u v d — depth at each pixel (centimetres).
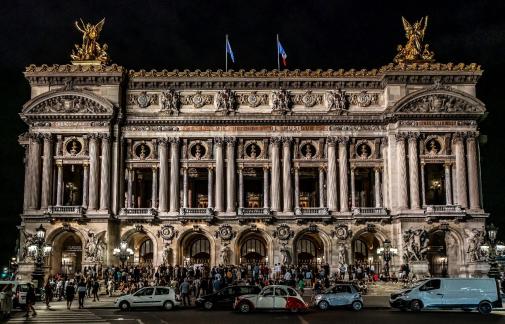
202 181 10050
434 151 9125
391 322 4391
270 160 9200
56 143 9031
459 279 5241
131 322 4481
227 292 5594
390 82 9156
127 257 8331
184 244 9144
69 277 8369
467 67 9194
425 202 9450
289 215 8969
